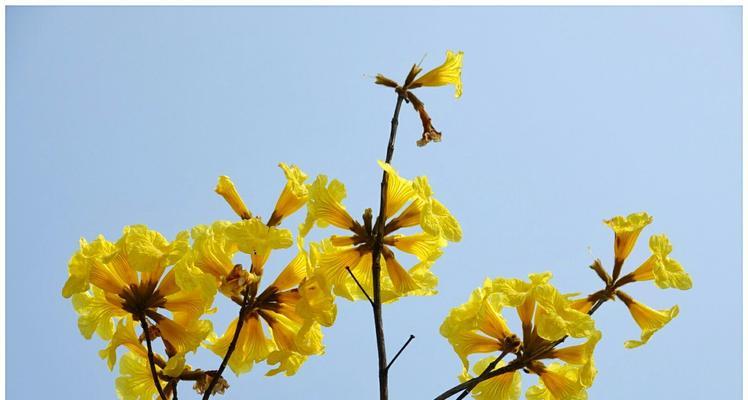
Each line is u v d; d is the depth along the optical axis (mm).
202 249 2082
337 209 2111
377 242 2105
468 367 2094
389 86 2182
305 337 2125
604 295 2109
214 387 2082
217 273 2082
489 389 2164
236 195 2141
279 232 2062
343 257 2123
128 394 2131
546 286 2043
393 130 2148
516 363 2064
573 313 2035
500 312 2098
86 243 2051
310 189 2100
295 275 2109
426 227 2051
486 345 2100
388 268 2133
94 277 2039
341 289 2107
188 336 2068
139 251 2023
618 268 2113
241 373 2143
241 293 2090
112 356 2068
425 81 2188
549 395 2148
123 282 2051
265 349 2135
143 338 2094
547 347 2057
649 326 2098
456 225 2082
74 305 2078
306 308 2084
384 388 2070
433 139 2178
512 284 2062
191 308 2070
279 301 2107
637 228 2111
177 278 2031
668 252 2107
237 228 2062
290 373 2164
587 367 2039
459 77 2193
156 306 2059
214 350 2135
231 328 2146
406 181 2111
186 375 2088
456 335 2070
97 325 2080
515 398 2162
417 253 2146
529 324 2068
